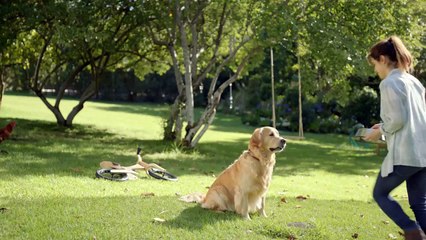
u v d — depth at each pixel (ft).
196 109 137.28
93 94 64.03
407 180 12.91
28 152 36.35
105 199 20.16
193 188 26.50
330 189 31.40
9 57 61.93
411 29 43.70
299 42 46.55
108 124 75.00
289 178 35.37
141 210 18.19
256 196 18.97
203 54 60.70
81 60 65.21
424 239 12.21
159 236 14.64
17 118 71.97
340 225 17.93
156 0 49.62
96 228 15.17
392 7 43.32
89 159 34.88
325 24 42.98
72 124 68.23
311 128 95.35
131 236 14.49
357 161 51.03
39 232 14.48
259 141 18.72
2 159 31.55
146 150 45.03
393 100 12.32
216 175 33.42
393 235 16.88
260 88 115.03
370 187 33.58
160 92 160.15
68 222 15.87
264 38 43.88
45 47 59.67
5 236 13.99
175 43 56.70
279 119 100.73
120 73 153.79
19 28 50.93
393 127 12.34
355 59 41.34
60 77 125.59
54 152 37.52
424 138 12.38
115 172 27.53
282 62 102.99
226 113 131.64
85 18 46.62
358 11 42.91
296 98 99.81
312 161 48.73
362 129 14.08
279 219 18.20
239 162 19.15
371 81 71.92
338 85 53.31
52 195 21.02
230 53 53.31
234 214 18.66
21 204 18.38
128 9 51.67
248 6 47.98
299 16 44.52
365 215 20.83
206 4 48.67
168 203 19.90
